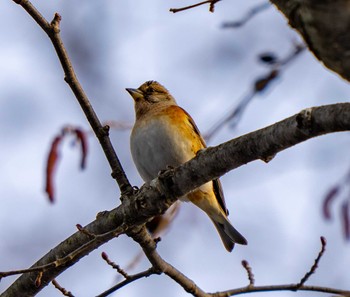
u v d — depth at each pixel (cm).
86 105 960
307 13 500
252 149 757
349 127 648
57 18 932
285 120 717
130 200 902
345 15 484
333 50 500
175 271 941
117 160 952
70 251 925
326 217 1020
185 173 841
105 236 852
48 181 1002
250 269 965
